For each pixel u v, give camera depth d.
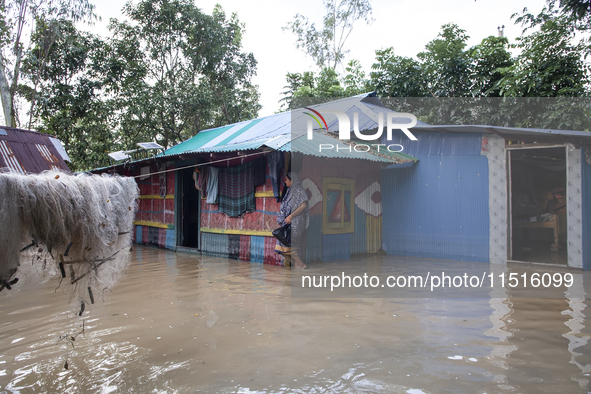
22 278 2.67
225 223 8.85
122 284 5.86
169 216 10.61
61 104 16.14
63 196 2.51
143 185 11.85
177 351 3.32
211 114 18.81
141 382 2.79
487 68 12.71
